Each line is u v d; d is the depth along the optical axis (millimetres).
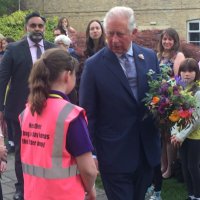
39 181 2758
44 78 2770
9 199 5457
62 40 7156
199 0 19266
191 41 19625
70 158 2738
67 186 2727
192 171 5125
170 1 19766
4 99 5301
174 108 3670
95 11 21109
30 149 2832
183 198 5445
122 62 3668
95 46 6832
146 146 3721
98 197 5559
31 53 5309
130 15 3574
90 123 3631
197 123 4918
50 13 21984
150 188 5102
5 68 5258
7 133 7375
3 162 4172
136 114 3660
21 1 22391
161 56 6262
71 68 2834
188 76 5043
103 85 3605
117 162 3635
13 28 18984
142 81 3672
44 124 2758
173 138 4945
